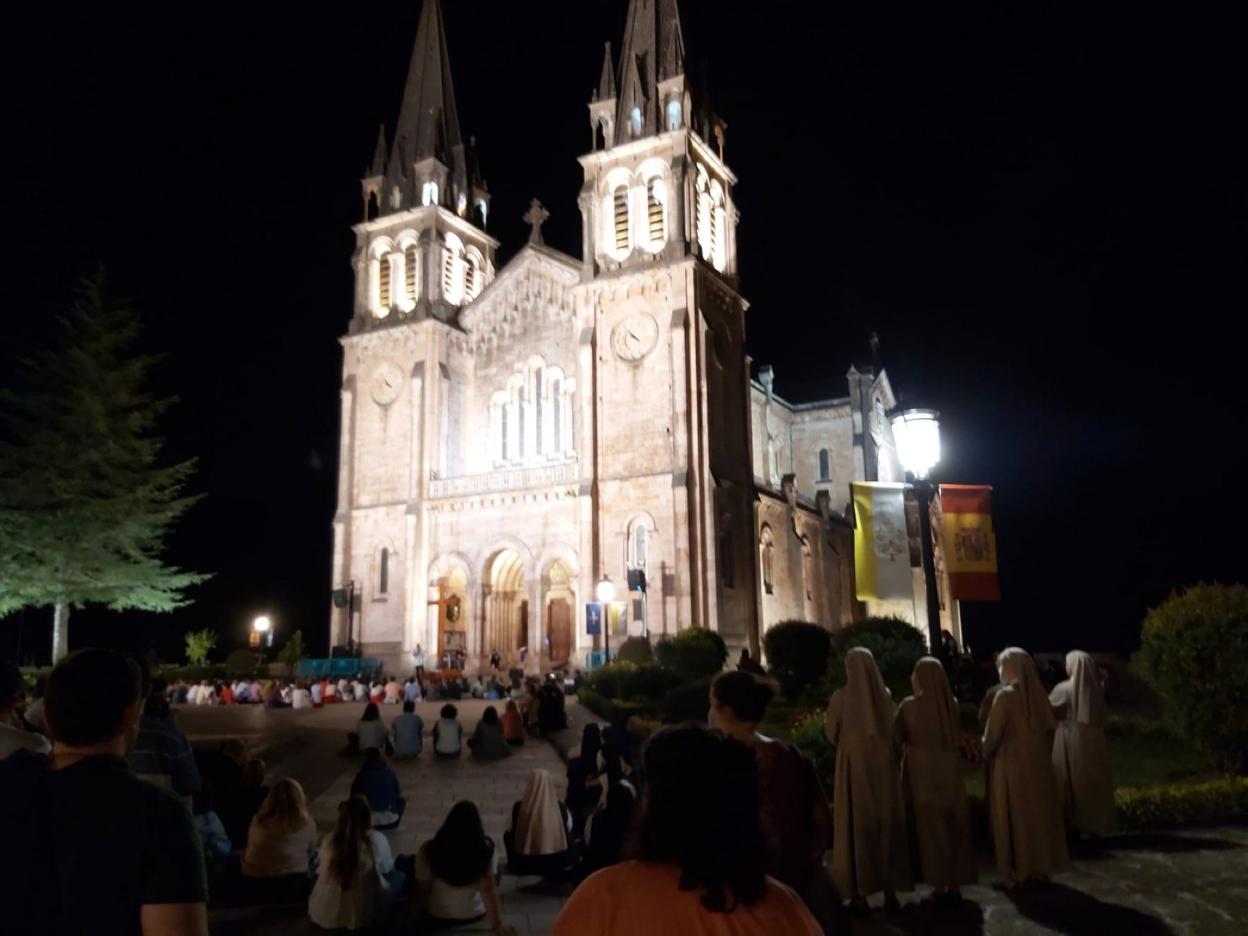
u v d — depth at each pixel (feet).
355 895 35.04
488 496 176.96
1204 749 57.31
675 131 173.99
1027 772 37.32
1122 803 46.62
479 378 195.72
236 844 47.32
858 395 249.96
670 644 133.18
